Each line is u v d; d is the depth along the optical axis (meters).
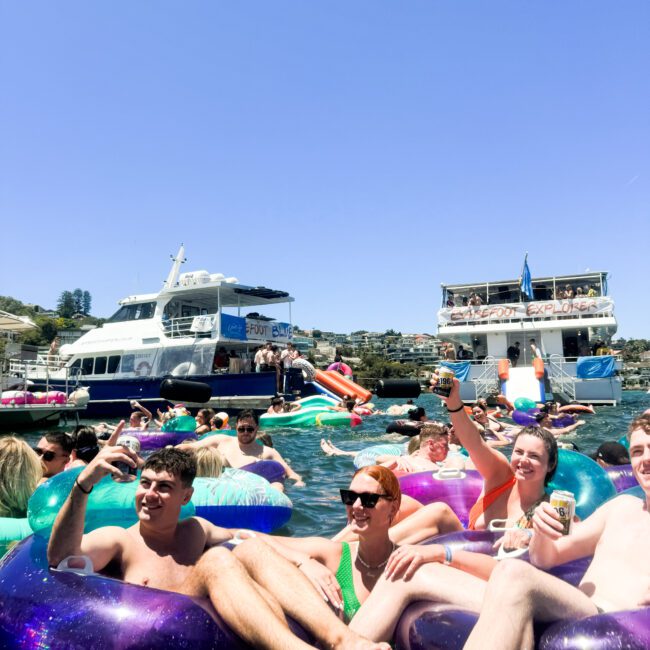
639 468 2.97
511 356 27.88
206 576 2.89
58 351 25.81
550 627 2.49
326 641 2.73
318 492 8.20
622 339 130.00
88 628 2.65
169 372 23.44
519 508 4.30
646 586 2.75
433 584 3.03
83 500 3.09
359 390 25.03
